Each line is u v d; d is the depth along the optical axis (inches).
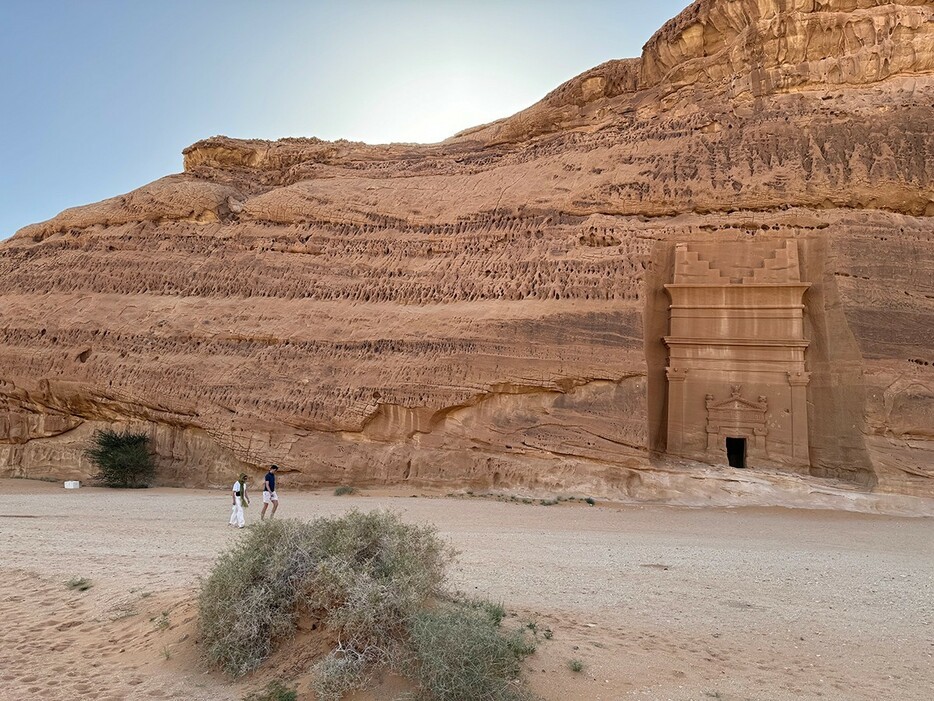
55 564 393.1
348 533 252.4
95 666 242.2
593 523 602.2
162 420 941.8
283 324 952.3
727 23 933.8
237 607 234.7
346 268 992.9
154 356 968.9
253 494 826.8
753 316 800.9
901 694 220.2
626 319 804.0
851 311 749.9
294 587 241.3
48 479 986.7
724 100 908.0
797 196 814.5
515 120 1099.3
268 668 226.2
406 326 892.0
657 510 689.6
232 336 959.0
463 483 804.0
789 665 245.0
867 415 717.3
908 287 751.1
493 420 820.0
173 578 352.5
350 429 859.4
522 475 786.8
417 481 818.8
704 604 323.6
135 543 467.2
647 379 783.1
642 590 347.6
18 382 1005.8
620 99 1050.7
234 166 1327.5
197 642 245.1
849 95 839.1
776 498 711.7
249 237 1066.1
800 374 770.2
